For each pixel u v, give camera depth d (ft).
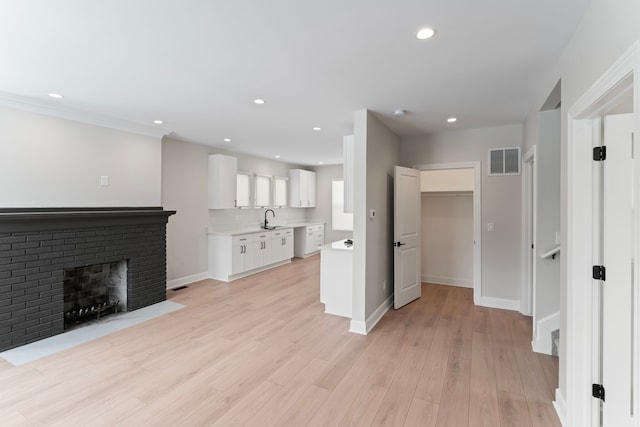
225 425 6.22
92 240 11.59
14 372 8.18
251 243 19.22
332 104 10.37
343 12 5.44
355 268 10.97
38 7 5.26
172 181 16.14
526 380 7.86
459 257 17.15
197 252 17.70
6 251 9.46
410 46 6.61
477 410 6.71
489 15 5.49
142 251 13.34
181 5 5.24
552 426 6.24
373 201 11.62
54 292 10.52
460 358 8.98
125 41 6.46
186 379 7.86
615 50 4.29
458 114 11.37
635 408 3.69
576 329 5.87
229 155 19.77
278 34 6.18
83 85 8.85
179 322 11.72
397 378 7.94
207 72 7.97
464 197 17.03
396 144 14.53
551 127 9.38
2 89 9.19
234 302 14.08
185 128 13.88
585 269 5.80
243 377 7.96
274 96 9.66
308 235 25.54
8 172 9.95
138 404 6.86
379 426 6.21
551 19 5.58
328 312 12.74
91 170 12.00
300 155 21.53
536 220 9.52
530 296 12.39
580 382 5.84
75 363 8.66
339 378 7.93
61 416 6.44
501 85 8.65
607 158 5.37
